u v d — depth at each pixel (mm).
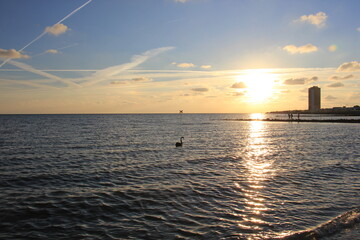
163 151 24500
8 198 11188
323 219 9227
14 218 9266
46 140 32812
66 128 57188
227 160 20000
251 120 125812
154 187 12836
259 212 9852
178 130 54594
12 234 8172
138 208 10250
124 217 9453
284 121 113812
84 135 40000
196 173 15758
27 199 11102
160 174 15500
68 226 8750
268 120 121250
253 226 8711
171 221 9125
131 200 11078
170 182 13750
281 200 11102
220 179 14359
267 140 35188
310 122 102688
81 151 24078
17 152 23219
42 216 9484
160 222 9055
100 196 11539
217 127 68875
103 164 18297
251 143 31484
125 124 79812
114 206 10430
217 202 10875
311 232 8117
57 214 9664
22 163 18438
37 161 19203
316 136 41031
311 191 12289
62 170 16359
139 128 60031
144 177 14797
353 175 15289
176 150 25188
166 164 18375
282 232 8266
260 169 16859
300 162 19188
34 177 14609
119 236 8102
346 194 11852
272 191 12305
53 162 18875
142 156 21641
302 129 59469
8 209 9992
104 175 15211
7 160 19438
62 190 12367
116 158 20656
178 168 17141
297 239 7809
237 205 10539
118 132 46906
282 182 13805
